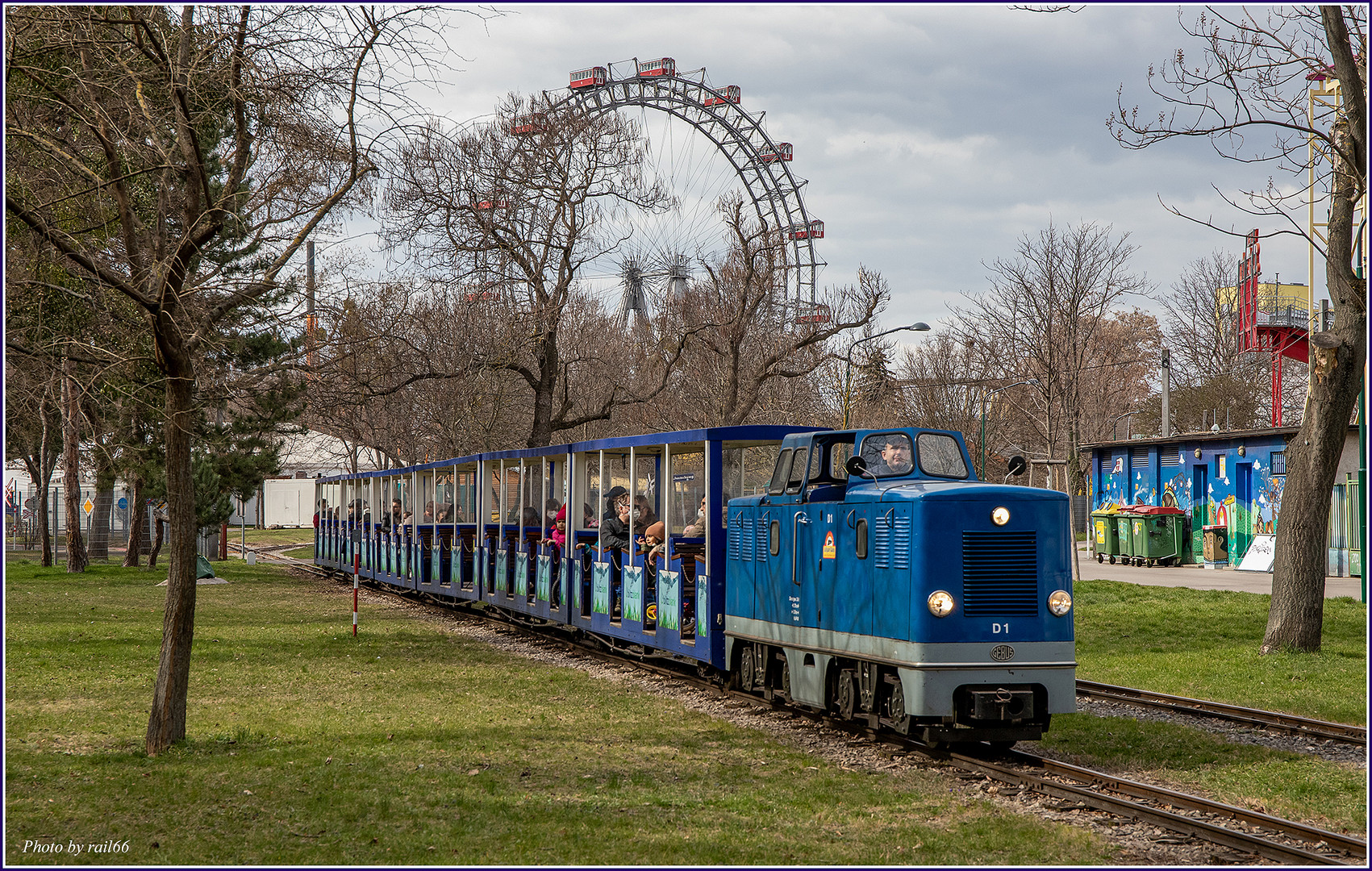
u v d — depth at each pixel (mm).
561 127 29406
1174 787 8953
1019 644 9594
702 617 13492
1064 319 29734
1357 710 12086
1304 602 15672
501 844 7117
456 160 26391
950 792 8703
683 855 6902
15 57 9703
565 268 30094
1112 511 38156
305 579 34406
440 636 19391
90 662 15273
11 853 6883
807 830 7523
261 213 12023
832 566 10891
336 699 12672
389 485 29766
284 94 10195
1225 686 13703
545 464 19109
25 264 11031
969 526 9656
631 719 11586
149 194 14102
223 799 8211
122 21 9500
